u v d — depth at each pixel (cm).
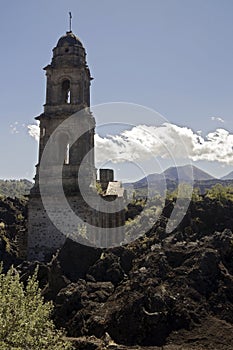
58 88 4928
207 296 3169
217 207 4703
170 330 2819
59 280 3538
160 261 3516
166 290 3134
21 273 3950
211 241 3806
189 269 3403
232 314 2998
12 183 13938
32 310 2128
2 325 1944
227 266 3559
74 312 3131
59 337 2314
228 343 2644
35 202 4631
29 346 1980
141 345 2716
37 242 4553
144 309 2908
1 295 2088
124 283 3409
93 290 3375
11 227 6119
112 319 2916
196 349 2581
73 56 4953
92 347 2667
